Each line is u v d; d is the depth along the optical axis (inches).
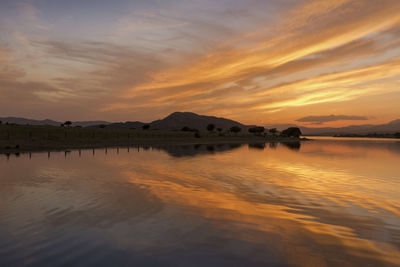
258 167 876.6
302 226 304.2
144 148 1887.3
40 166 820.6
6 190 471.5
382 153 1683.1
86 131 3462.1
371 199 442.6
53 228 284.7
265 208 377.7
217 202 407.5
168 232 277.9
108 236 264.4
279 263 213.0
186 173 713.6
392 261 219.8
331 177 684.7
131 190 483.8
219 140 4047.7
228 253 230.2
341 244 254.2
